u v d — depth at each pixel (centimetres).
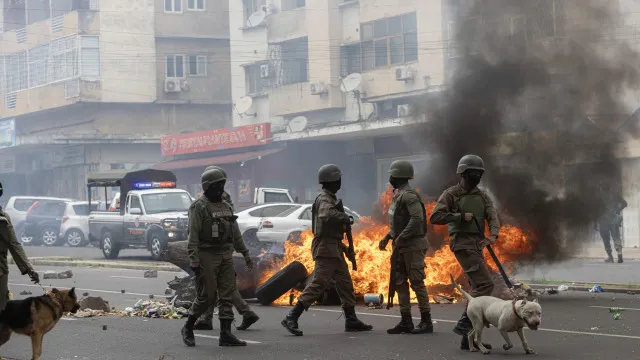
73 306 846
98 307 1333
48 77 5453
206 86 5409
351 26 4006
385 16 3797
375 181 3791
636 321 1113
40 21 5512
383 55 3825
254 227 2450
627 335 990
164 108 5394
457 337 995
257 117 4662
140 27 5300
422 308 1030
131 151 5316
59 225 3938
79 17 5216
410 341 971
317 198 1055
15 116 5716
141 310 1304
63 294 841
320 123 4169
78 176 5369
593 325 1081
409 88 3678
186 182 4484
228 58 5469
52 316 834
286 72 4359
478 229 934
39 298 829
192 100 5375
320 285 1046
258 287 1399
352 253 1067
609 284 1603
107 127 5316
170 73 5375
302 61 4294
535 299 843
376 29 3850
